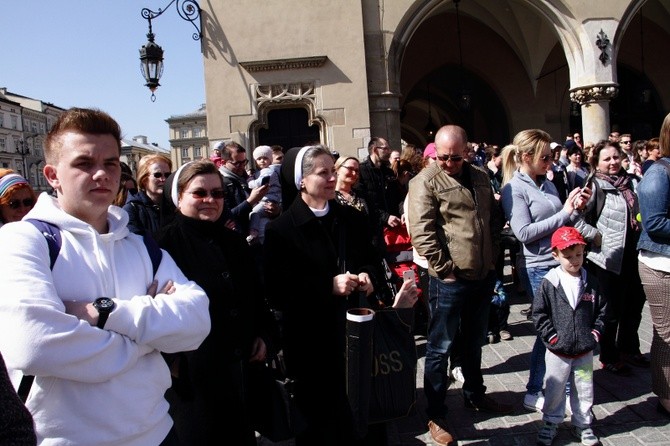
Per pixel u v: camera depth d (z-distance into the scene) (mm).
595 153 4652
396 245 5617
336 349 2861
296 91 11398
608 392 4129
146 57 9297
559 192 5508
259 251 5453
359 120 11344
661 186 3506
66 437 1538
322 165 2939
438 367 3562
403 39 11789
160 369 1773
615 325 4434
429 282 3662
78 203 1708
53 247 1625
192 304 1787
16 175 3521
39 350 1423
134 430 1635
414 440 3598
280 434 2725
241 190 5891
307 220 2930
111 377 1570
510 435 3578
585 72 12266
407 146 6656
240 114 11352
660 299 3580
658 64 16562
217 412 2467
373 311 2742
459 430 3693
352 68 11359
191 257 2592
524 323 6035
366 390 2641
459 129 3625
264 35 11352
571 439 3477
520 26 15781
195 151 59438
